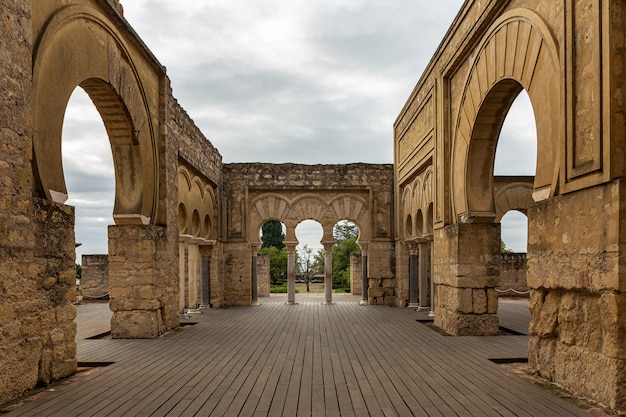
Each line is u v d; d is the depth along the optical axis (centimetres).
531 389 595
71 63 732
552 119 647
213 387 608
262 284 2241
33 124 613
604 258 515
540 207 650
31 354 578
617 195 495
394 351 845
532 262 672
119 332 1002
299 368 714
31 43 589
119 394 576
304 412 510
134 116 970
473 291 1019
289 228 1869
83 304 1830
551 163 650
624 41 512
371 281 1823
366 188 1864
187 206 1407
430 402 543
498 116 951
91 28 800
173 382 633
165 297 1082
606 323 513
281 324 1230
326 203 1875
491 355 805
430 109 1275
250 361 765
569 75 582
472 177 1009
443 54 1137
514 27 773
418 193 1508
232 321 1297
